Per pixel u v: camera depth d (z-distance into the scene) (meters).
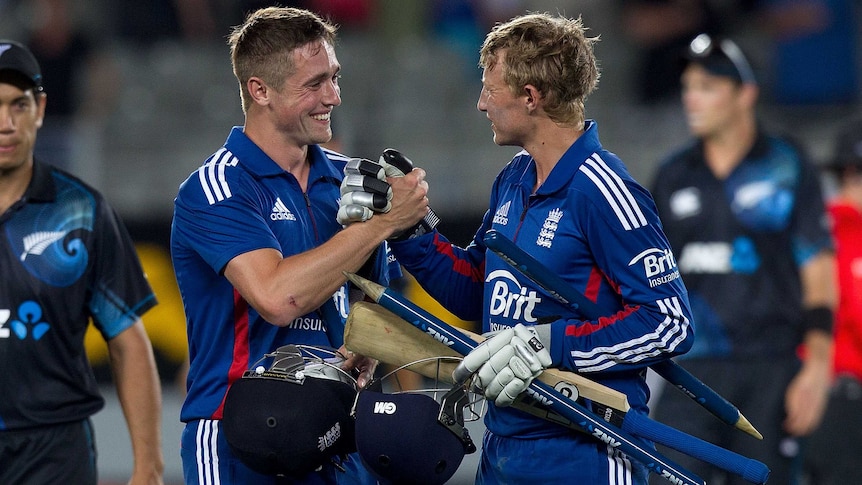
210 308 13.00
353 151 33.28
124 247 14.67
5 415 14.00
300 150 13.23
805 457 21.17
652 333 11.77
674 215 19.66
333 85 13.06
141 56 36.50
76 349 14.38
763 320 19.12
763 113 33.19
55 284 14.10
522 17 12.45
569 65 12.08
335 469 13.09
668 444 11.93
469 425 25.62
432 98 35.62
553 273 11.90
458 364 12.16
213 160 13.00
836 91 36.69
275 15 12.91
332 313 13.12
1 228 14.12
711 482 18.75
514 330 11.63
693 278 19.47
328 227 13.34
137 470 14.63
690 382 12.61
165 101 35.19
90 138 31.14
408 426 11.65
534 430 12.38
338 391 12.23
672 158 19.97
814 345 19.20
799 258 19.20
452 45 37.66
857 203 21.31
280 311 12.17
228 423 12.06
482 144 33.53
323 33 12.95
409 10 38.50
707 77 19.36
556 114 12.16
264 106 12.95
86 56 34.91
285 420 11.82
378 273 13.86
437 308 23.97
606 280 12.24
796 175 19.23
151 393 14.77
